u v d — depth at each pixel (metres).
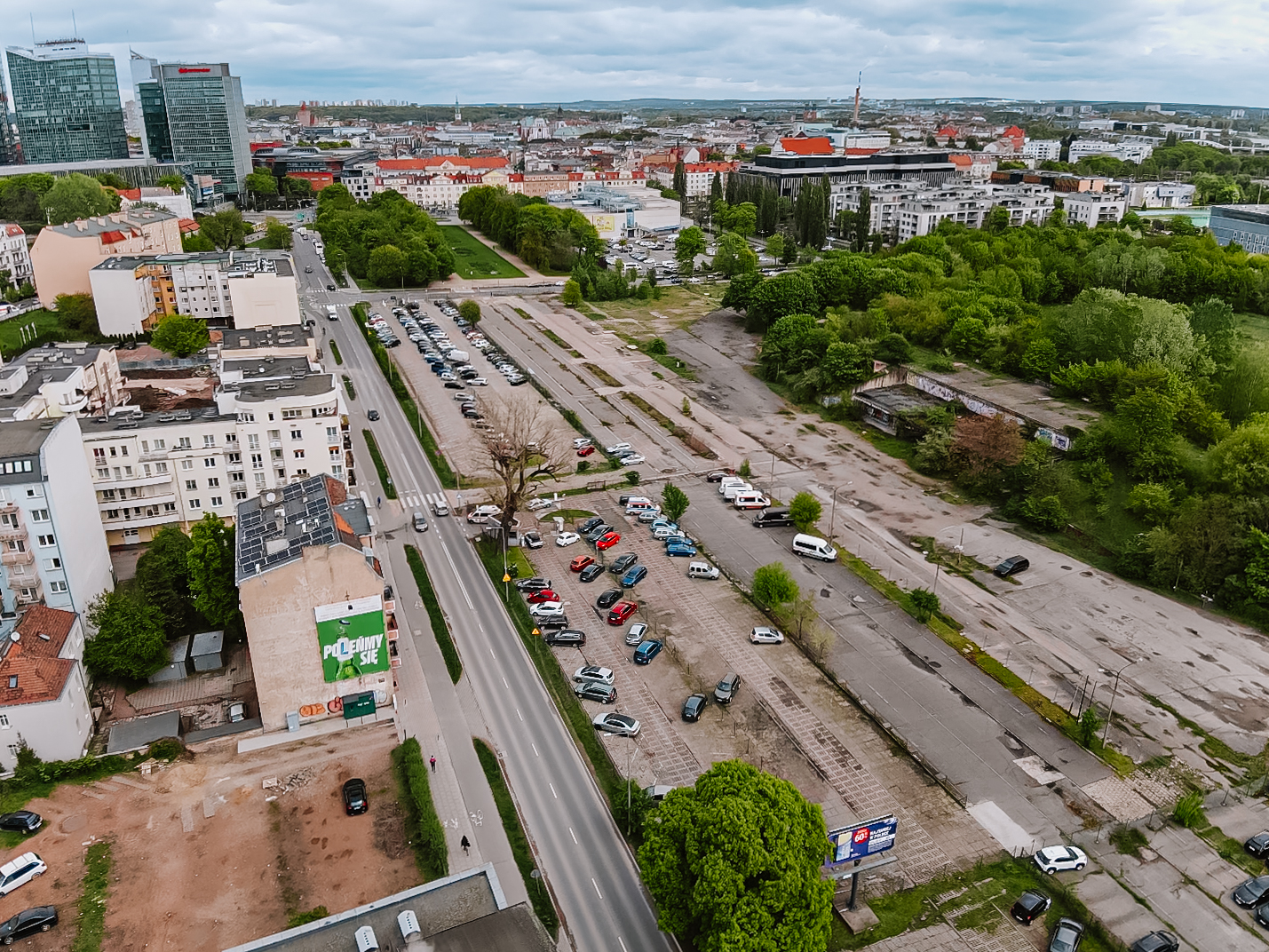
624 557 147.50
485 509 163.75
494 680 118.31
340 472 153.62
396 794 98.88
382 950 66.50
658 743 106.94
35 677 100.88
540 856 91.50
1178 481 160.62
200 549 121.44
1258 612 134.25
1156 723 112.69
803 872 75.94
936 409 195.50
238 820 95.12
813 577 145.12
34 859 87.50
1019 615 135.75
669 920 78.19
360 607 107.25
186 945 80.50
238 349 190.75
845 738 108.69
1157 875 90.50
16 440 119.12
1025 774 103.75
